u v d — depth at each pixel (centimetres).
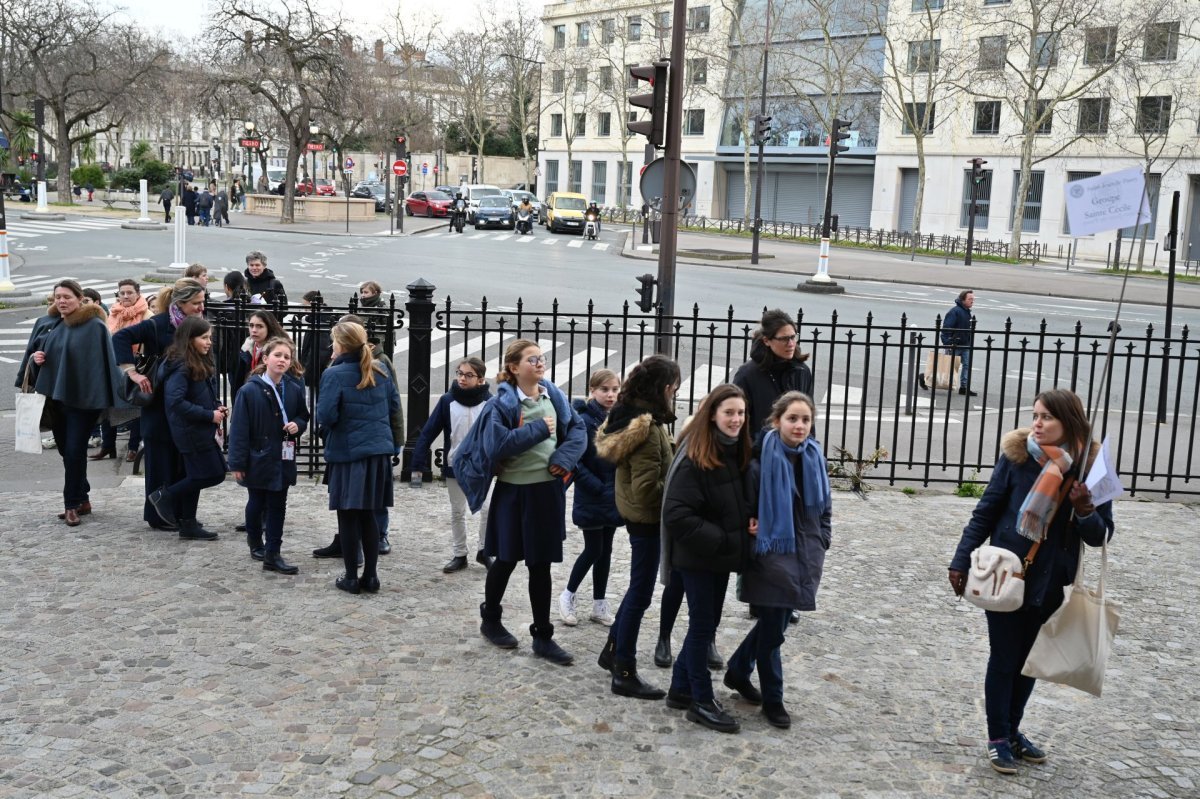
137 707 507
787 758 481
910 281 3144
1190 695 568
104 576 696
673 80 1067
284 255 3022
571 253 3603
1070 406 461
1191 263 4803
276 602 660
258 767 454
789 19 6012
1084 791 461
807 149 6319
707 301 2344
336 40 4719
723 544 494
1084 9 4653
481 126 8638
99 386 798
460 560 744
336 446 666
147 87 5775
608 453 541
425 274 2655
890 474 1017
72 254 2894
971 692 562
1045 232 5259
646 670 584
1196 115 4647
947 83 4919
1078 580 460
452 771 457
